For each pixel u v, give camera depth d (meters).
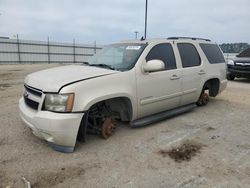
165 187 2.80
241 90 9.45
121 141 4.06
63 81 3.45
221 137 4.34
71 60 39.16
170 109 5.17
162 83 4.62
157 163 3.35
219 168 3.24
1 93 8.21
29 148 3.71
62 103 3.28
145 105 4.39
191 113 5.86
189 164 3.34
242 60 11.95
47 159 3.39
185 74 5.17
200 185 2.84
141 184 2.85
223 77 6.62
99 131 4.09
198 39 6.04
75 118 3.33
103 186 2.80
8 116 5.32
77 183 2.85
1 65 29.30
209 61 6.04
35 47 35.41
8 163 3.26
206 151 3.75
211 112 5.99
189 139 4.21
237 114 5.86
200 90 5.77
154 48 4.61
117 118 4.62
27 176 2.96
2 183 2.81
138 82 4.18
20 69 21.69
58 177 2.96
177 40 5.27
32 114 3.50
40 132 3.42
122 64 4.32
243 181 2.93
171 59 4.95
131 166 3.26
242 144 4.04
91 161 3.37
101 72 3.88
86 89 3.46
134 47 4.61
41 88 3.44
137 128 4.67
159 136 4.32
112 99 4.18
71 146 3.51
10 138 4.09
